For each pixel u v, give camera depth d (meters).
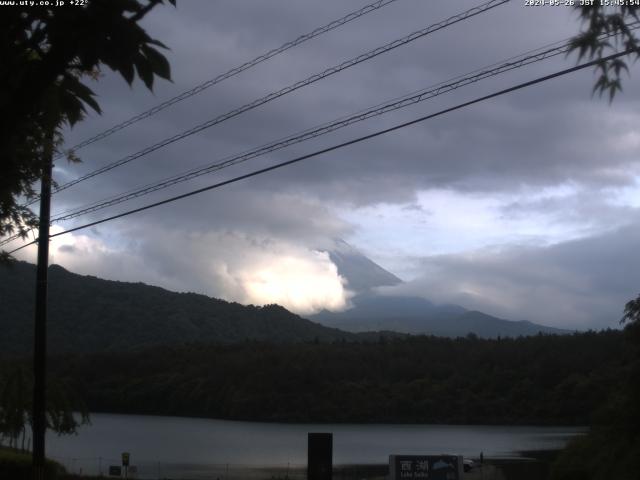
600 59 4.61
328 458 16.41
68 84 4.59
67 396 38.34
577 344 107.50
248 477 55.00
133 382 124.00
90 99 4.66
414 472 16.38
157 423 112.81
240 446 85.62
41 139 6.43
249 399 119.62
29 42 4.45
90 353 131.00
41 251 18.33
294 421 114.69
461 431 99.06
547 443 82.62
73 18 4.09
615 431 18.50
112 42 4.05
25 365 37.38
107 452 77.88
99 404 121.06
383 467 64.25
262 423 114.06
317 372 123.75
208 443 88.50
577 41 4.62
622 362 25.31
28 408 33.91
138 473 56.78
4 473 21.27
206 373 126.56
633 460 17.12
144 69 4.14
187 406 121.50
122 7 4.06
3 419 33.72
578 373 101.62
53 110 4.66
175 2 4.27
